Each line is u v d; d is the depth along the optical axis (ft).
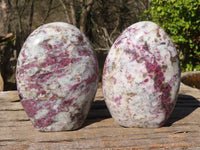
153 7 3.55
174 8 3.26
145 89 1.38
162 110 1.43
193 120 1.60
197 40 3.33
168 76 1.40
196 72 2.56
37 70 1.36
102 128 1.48
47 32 1.38
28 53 1.37
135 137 1.38
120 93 1.41
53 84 1.37
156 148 1.31
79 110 1.43
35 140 1.35
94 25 5.52
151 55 1.37
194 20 3.17
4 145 1.32
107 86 1.45
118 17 6.00
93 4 5.70
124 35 1.44
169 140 1.36
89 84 1.42
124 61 1.39
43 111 1.40
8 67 4.38
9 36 3.73
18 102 1.89
